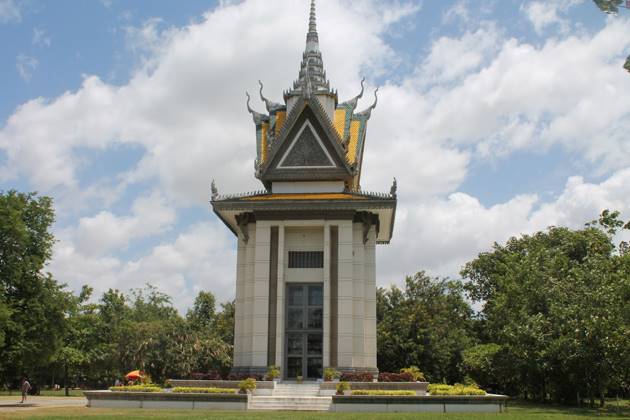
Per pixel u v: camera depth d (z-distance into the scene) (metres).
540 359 45.31
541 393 55.81
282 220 45.53
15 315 47.44
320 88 51.19
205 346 76.31
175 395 35.03
